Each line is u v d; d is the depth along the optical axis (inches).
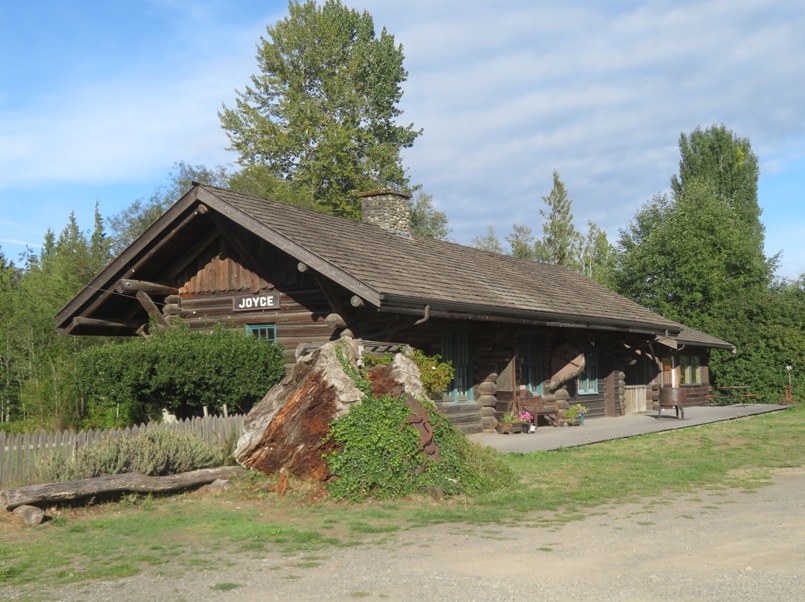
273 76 1750.7
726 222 1635.1
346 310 646.5
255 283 709.3
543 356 874.8
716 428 854.5
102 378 611.5
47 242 1951.3
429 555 300.5
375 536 337.7
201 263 745.0
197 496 430.6
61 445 444.8
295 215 720.3
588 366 1004.6
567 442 685.3
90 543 327.3
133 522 368.5
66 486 388.8
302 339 676.7
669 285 1625.2
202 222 708.7
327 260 595.8
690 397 1289.4
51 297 1198.3
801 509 394.6
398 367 474.9
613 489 455.5
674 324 1105.4
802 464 568.4
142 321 785.6
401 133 1927.9
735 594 242.5
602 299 1058.1
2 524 360.5
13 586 264.7
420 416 456.1
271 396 492.7
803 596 239.0
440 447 457.7
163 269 759.1
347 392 454.0
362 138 1764.3
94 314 765.9
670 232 1640.0
